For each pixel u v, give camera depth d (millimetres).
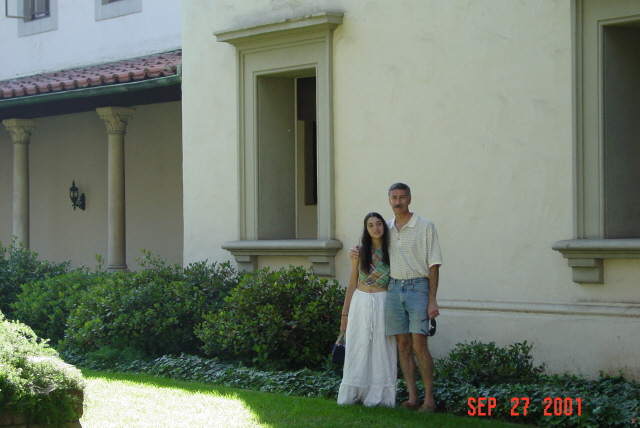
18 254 11750
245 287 8414
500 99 7965
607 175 7367
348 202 9094
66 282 10477
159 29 14656
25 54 16812
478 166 8117
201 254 10438
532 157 7758
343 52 9141
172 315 8852
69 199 15984
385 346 6508
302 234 11781
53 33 16328
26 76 16750
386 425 5809
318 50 9336
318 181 9328
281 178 10102
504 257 7934
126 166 15102
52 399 5258
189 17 10609
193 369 8086
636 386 6715
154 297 9000
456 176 8266
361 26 8992
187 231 10578
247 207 9977
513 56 7879
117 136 12961
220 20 10289
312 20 9172
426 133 8484
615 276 7242
